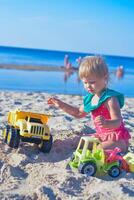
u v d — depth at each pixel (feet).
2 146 7.55
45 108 14.02
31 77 36.63
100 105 7.25
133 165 6.82
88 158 6.54
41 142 7.41
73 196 5.68
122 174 6.69
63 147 7.79
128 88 32.68
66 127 10.04
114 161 6.61
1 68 45.75
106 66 7.07
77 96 20.98
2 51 104.68
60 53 112.06
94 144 6.91
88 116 11.99
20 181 6.18
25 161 6.89
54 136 8.52
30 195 5.65
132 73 54.34
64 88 28.78
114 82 37.78
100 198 5.61
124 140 7.36
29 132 7.30
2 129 9.27
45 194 5.63
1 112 12.48
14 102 15.55
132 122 11.83
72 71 47.09
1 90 24.23
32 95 19.66
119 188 5.92
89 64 6.98
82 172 6.46
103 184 6.04
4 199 5.51
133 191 5.91
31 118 7.63
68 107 7.89
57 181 6.10
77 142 8.02
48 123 10.66
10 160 6.92
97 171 6.55
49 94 21.01
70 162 6.83
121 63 88.43
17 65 49.70
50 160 7.22
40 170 6.55
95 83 7.07
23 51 109.91
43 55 95.76
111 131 7.36
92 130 9.69
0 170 6.46
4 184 6.04
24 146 7.66
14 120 7.78
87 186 6.02
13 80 32.65
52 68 48.73
